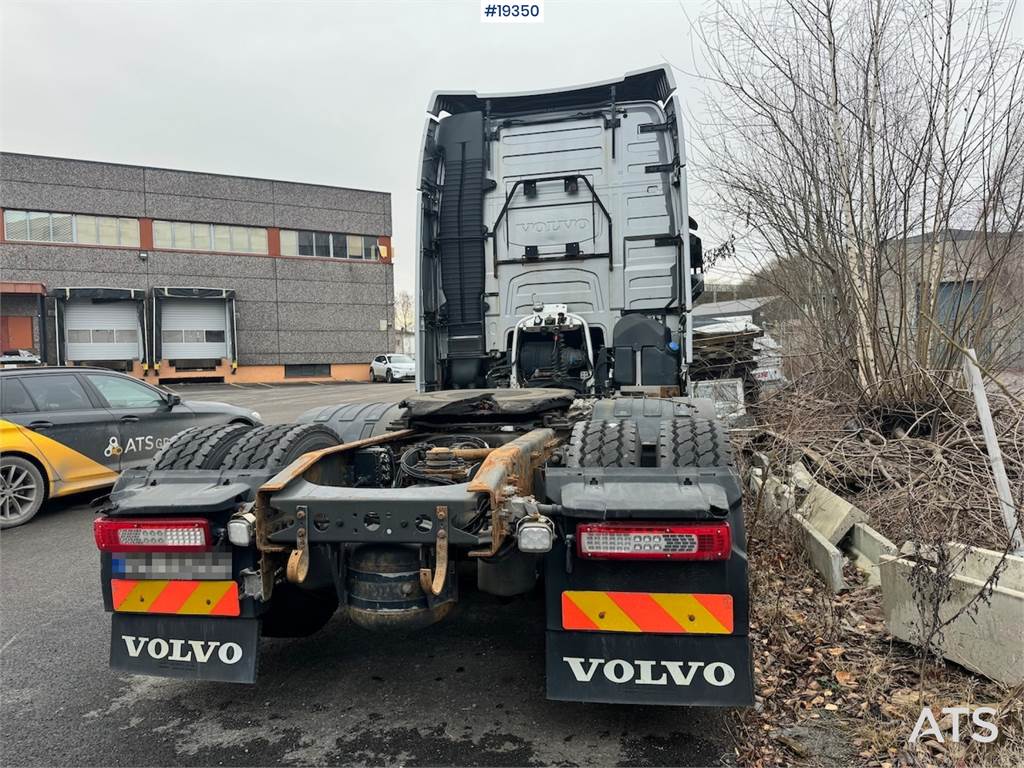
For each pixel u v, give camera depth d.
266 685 3.13
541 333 5.34
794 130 5.63
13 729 2.79
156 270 30.95
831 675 2.98
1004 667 2.71
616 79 5.36
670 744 2.58
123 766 2.52
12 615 4.09
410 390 25.23
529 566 2.84
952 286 5.12
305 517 2.46
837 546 4.29
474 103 5.71
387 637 3.62
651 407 3.76
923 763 2.37
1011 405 4.75
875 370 5.45
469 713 2.85
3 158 28.27
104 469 6.96
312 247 34.50
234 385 31.27
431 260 5.59
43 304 28.86
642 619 2.36
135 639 2.65
